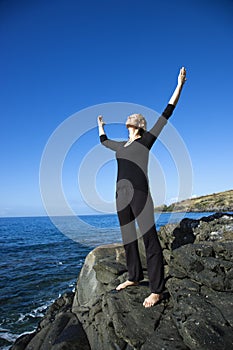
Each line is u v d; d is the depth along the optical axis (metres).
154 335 3.10
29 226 72.75
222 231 5.05
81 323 4.91
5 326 8.21
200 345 2.67
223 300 3.27
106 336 3.87
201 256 4.02
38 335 5.11
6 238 35.06
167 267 4.40
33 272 14.82
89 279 5.66
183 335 2.88
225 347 2.63
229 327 2.84
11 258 19.39
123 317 3.54
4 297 10.74
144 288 3.93
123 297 3.87
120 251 5.99
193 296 3.41
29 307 9.69
